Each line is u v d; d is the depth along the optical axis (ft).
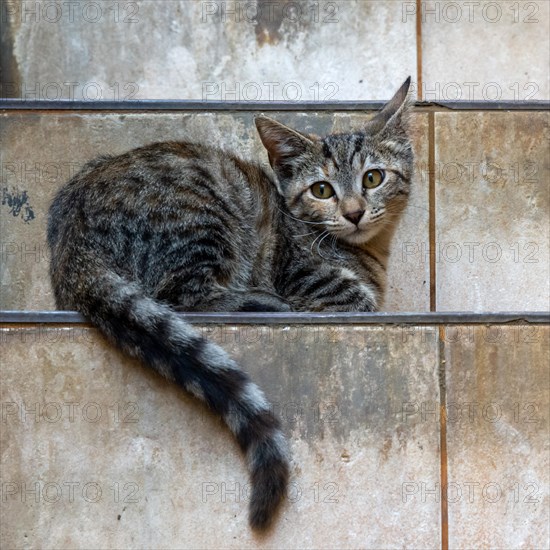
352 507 13.50
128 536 13.41
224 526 13.39
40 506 13.42
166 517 13.42
